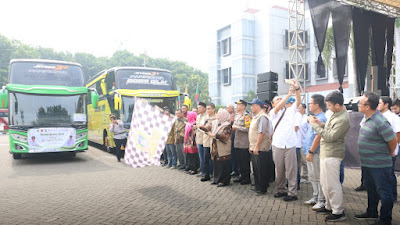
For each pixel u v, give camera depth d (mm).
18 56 50812
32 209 5160
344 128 4051
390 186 3961
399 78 14977
